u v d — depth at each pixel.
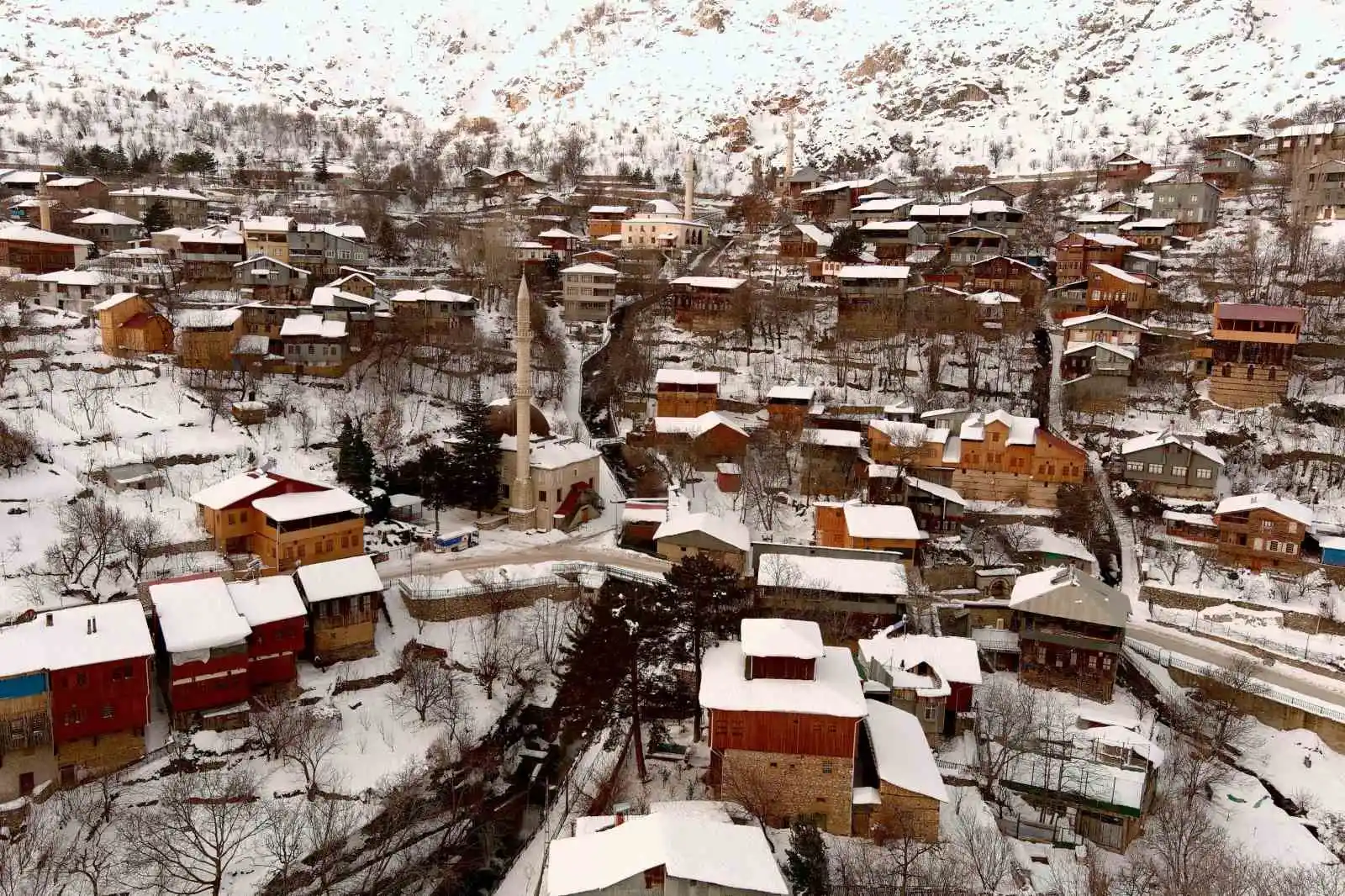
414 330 121.19
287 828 51.25
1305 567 86.75
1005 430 99.38
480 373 120.25
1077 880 52.78
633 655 59.47
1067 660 74.38
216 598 64.31
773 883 43.12
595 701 61.09
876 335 131.38
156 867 49.50
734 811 53.38
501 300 142.62
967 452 100.75
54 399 94.56
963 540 94.50
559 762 67.38
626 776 60.25
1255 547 88.69
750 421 114.19
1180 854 53.03
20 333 104.75
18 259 126.19
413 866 55.69
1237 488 97.75
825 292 146.38
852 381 121.81
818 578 77.81
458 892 55.06
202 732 60.88
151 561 75.25
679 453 105.31
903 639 69.75
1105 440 108.56
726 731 54.66
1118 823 56.84
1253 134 184.50
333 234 142.12
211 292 129.88
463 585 78.62
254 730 61.69
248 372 106.50
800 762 54.41
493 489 97.94
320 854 51.50
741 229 190.12
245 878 50.44
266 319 114.88
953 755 63.44
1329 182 147.00
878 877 48.69
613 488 106.69
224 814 49.84
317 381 110.19
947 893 46.66
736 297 136.00
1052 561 90.19
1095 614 72.50
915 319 128.88
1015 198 186.25
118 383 99.75
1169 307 132.88
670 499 96.25
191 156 191.50
